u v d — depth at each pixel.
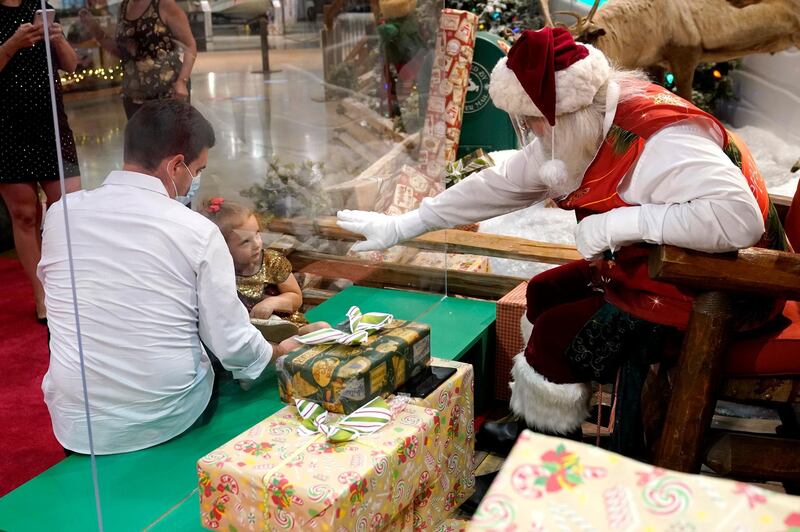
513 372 1.84
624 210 1.59
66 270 1.57
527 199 1.98
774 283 1.51
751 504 0.62
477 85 3.44
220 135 1.67
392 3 2.07
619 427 1.74
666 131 1.56
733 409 2.46
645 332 1.69
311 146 1.92
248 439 1.51
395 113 2.20
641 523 0.62
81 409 1.64
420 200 2.42
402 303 2.36
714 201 1.49
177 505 1.57
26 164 2.25
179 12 1.51
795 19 4.01
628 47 3.96
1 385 2.71
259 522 1.40
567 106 1.56
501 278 2.57
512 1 4.11
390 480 1.46
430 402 1.67
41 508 1.57
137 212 1.55
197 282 1.64
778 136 4.59
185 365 1.68
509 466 0.69
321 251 2.03
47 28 1.29
